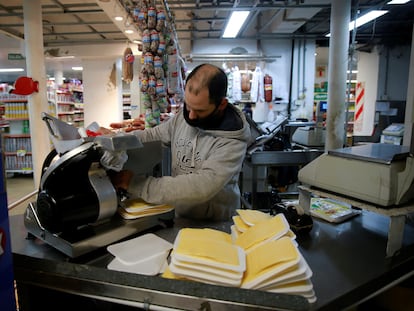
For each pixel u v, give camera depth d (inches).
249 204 131.0
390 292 50.3
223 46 258.4
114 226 42.1
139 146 39.6
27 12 154.4
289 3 168.6
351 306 34.3
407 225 52.9
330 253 43.1
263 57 255.3
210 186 45.1
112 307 43.6
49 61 301.4
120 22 179.0
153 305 30.7
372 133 264.8
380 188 42.3
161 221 47.9
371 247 45.0
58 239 37.7
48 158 44.3
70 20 221.1
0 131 30.4
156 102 93.6
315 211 57.7
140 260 36.7
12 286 32.0
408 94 106.5
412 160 42.9
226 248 34.5
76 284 33.2
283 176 146.1
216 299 29.2
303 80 261.0
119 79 267.4
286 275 30.7
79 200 38.1
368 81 268.4
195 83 46.7
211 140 51.9
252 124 119.4
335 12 151.6
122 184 43.6
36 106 159.9
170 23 105.7
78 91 314.5
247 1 184.2
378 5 164.6
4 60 312.3
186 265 31.5
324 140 155.7
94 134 50.4
